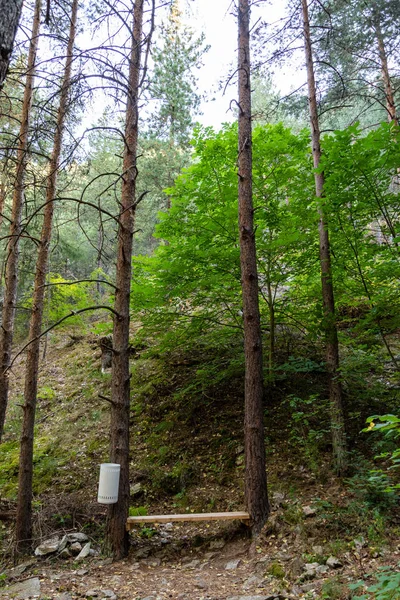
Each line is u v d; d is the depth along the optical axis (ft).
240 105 21.93
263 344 32.55
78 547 18.62
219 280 26.61
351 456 22.09
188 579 15.11
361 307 31.27
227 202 26.37
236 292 28.66
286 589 12.97
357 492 17.89
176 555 17.89
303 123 63.62
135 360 39.60
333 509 17.61
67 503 22.35
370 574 12.39
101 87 17.52
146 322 29.04
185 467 25.12
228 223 26.08
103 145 49.57
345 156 20.33
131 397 33.78
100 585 14.94
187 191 27.14
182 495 23.45
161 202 54.13
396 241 19.48
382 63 35.50
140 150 48.78
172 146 51.24
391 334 34.27
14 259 23.39
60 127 22.36
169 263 26.21
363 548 14.58
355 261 23.12
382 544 14.47
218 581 14.56
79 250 51.06
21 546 19.57
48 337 53.52
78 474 26.76
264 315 31.42
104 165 47.73
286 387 29.45
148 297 28.30
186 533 19.98
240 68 22.20
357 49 30.86
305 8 26.16
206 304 29.01
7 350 22.71
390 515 16.48
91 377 40.11
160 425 29.60
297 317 29.53
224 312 30.53
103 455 28.45
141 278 29.63
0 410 22.08
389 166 20.27
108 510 18.29
